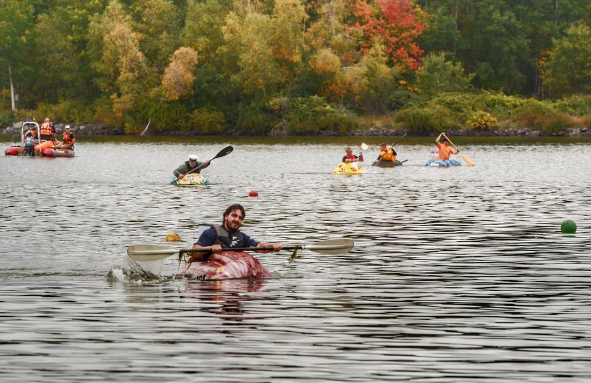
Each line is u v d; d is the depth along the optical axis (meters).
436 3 120.25
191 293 14.41
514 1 123.31
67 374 9.80
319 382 9.55
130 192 33.00
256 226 23.12
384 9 107.31
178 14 111.38
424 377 9.73
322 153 65.00
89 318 12.54
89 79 114.75
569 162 53.47
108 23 107.25
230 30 103.50
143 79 106.38
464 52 121.31
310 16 111.00
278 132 101.31
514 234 21.64
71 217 25.05
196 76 104.25
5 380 9.56
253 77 100.94
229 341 11.24
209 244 16.25
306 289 14.76
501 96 104.56
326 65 100.56
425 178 40.91
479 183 38.00
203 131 104.12
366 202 29.67
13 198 30.48
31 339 11.34
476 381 9.60
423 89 106.75
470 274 16.16
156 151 67.44
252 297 14.07
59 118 111.62
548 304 13.56
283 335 11.57
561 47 113.56
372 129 99.88
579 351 10.80
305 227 22.95
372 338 11.42
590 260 17.72
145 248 15.61
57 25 114.19
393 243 20.14
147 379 9.62
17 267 16.81
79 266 16.95
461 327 12.04
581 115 102.69
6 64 113.94
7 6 114.50
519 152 65.56
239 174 43.31
